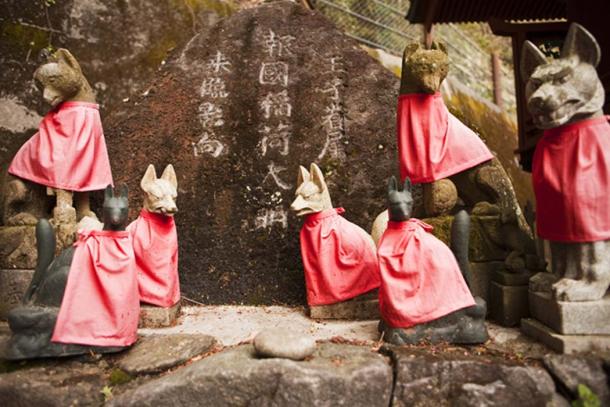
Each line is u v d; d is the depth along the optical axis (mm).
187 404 1220
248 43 2164
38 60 2367
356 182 1981
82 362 1335
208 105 2078
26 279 1699
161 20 2627
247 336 1520
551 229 1407
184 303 1898
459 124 1744
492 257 1648
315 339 1455
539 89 1356
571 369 1249
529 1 3434
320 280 1681
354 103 2057
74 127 1726
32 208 1769
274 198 1980
